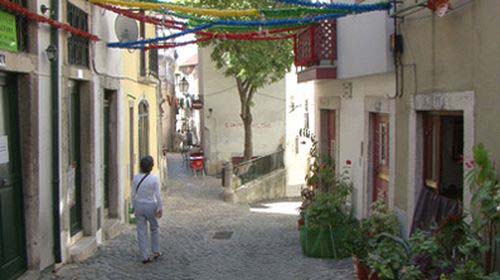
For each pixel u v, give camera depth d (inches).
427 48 308.5
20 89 307.3
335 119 530.6
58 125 344.5
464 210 263.4
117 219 515.8
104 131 509.4
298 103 1036.5
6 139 291.9
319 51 467.2
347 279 334.3
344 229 394.9
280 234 506.6
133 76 605.9
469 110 263.0
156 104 800.9
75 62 390.0
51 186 341.1
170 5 358.0
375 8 336.8
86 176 418.9
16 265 303.6
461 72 271.4
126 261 389.7
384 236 273.4
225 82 1077.8
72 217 398.6
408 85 336.5
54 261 346.0
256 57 841.5
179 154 1600.6
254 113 1040.8
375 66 370.6
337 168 510.6
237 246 452.4
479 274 215.5
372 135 425.4
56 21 336.2
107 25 476.4
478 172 231.3
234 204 750.5
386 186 399.5
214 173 1091.3
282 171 906.7
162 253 420.2
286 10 354.9
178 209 685.3
